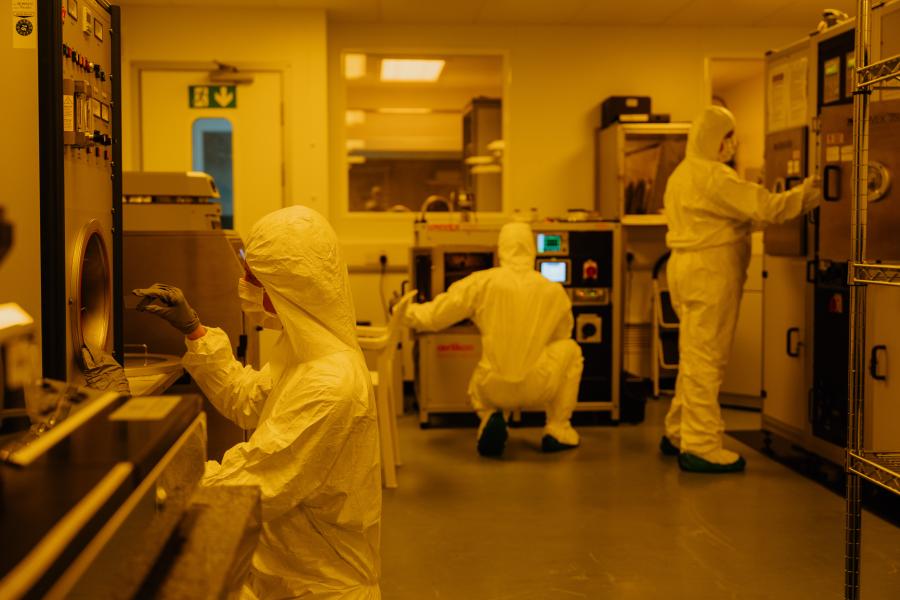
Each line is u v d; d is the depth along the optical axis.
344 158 6.04
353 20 5.94
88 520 0.64
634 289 6.21
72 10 1.86
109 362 1.92
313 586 1.56
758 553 3.01
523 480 3.94
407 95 7.93
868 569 2.85
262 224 1.61
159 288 1.81
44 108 1.72
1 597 0.50
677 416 4.29
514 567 2.88
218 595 0.79
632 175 5.83
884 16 3.42
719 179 3.93
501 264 4.43
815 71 4.10
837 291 3.99
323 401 1.49
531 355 4.30
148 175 3.19
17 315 1.01
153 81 5.60
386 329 3.85
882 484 1.90
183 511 1.01
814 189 3.82
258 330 3.35
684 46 6.21
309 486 1.49
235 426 3.01
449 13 5.78
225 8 5.59
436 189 7.11
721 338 4.05
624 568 2.87
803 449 4.43
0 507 0.65
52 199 1.74
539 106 6.17
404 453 4.45
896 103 2.41
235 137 5.67
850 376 2.05
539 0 5.47
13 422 1.00
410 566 2.89
